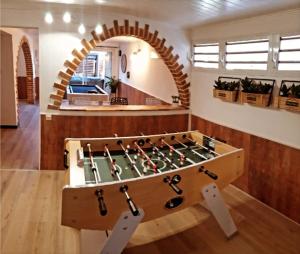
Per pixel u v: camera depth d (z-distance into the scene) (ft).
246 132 13.71
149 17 15.58
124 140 11.55
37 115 30.40
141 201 8.19
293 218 11.78
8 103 24.62
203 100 16.72
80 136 16.25
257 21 12.73
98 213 7.64
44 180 14.82
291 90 10.97
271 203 12.75
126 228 8.09
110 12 15.33
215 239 10.64
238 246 10.26
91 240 9.29
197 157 11.30
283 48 11.64
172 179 8.67
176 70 17.65
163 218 11.91
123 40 27.76
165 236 10.77
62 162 16.25
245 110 13.66
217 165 10.07
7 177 14.98
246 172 13.94
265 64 12.56
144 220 8.48
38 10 14.78
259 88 12.32
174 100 18.31
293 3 10.10
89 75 41.45
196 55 17.34
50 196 13.16
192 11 12.48
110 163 10.28
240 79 13.80
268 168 12.73
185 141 12.91
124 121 16.75
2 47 23.58
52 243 9.96
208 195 10.03
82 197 7.36
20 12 14.69
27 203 12.47
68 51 15.46
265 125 12.67
